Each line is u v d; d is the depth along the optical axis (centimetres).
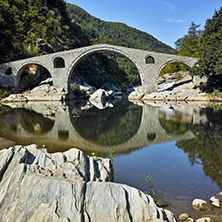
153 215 473
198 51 5272
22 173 571
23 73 4747
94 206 493
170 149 1223
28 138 1418
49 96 4356
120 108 3244
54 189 520
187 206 613
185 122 2025
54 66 4600
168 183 773
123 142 1387
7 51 4656
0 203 523
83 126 1895
